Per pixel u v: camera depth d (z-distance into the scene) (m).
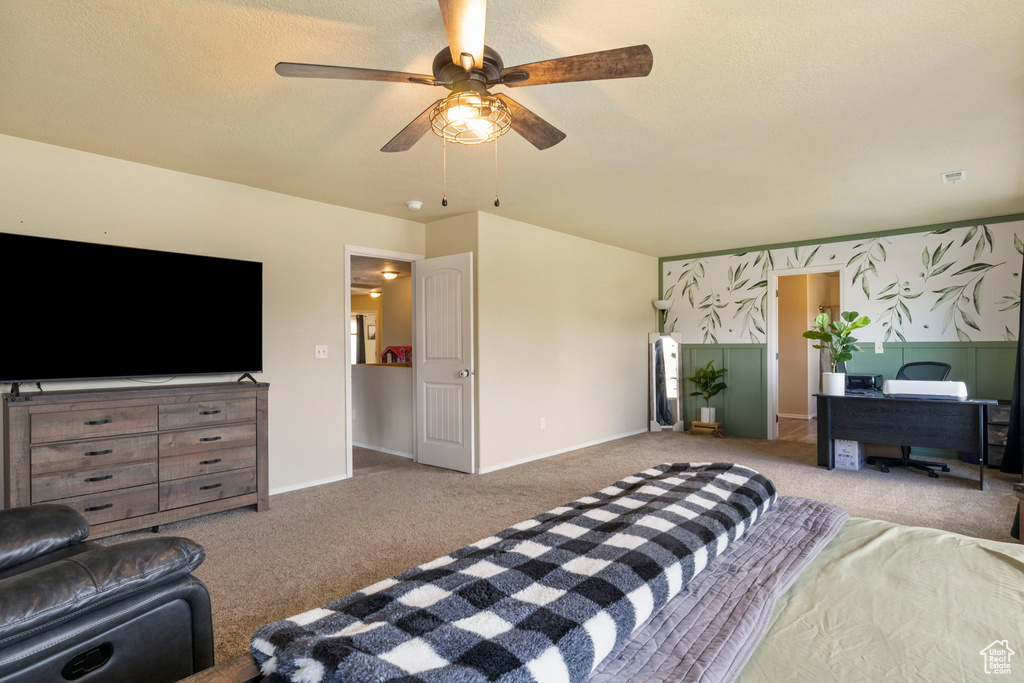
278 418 3.99
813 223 5.17
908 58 2.19
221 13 1.86
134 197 3.34
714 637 0.86
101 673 1.15
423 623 0.75
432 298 4.87
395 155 3.25
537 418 5.21
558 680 0.68
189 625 1.32
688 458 5.14
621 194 4.13
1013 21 1.93
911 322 5.33
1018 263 4.79
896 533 1.38
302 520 3.33
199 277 3.47
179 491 3.15
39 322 2.86
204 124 2.78
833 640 0.89
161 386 3.26
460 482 4.26
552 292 5.43
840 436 4.66
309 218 4.21
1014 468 4.48
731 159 3.36
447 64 1.76
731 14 1.90
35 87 2.37
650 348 6.95
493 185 3.88
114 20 1.89
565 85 2.40
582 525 1.16
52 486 2.71
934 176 3.71
